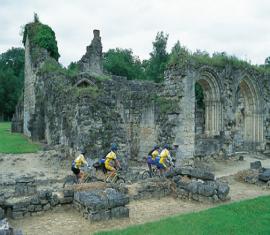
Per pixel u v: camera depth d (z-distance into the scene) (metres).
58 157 22.86
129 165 23.62
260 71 29.80
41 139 32.16
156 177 15.75
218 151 25.91
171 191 14.59
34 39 37.50
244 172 18.23
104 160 16.31
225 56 26.95
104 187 13.12
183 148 22.83
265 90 30.30
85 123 21.20
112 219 11.02
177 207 12.84
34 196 11.95
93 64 43.06
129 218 11.27
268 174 17.03
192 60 23.62
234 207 12.23
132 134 25.34
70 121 23.23
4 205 11.20
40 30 37.50
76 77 30.81
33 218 11.23
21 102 44.53
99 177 16.70
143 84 32.75
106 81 30.84
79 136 21.16
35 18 39.94
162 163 16.78
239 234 9.40
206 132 26.58
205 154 24.98
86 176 16.06
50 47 37.22
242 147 31.31
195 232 9.49
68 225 10.56
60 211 11.89
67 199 12.09
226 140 26.55
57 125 26.88
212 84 25.77
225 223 10.32
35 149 26.91
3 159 22.92
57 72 30.72
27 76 40.16
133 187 14.20
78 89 22.41
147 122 24.67
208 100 26.34
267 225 10.21
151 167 18.69
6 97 81.75
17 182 14.88
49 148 26.09
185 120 22.98
